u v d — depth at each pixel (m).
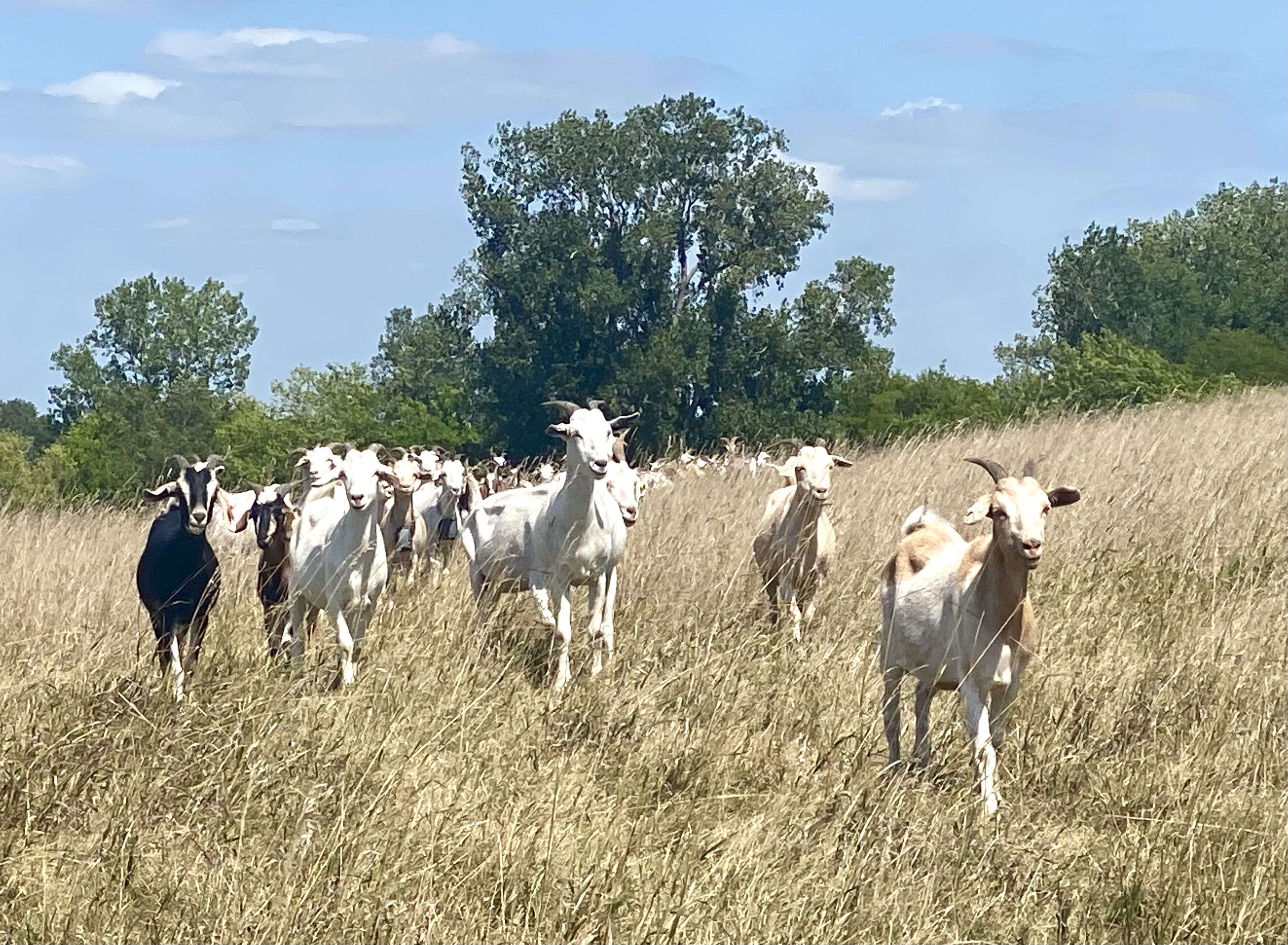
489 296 51.66
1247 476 15.48
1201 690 9.34
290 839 7.12
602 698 9.43
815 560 11.89
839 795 7.92
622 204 51.09
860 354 51.00
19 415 97.44
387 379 96.88
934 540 9.24
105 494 45.88
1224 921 6.70
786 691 9.50
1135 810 8.04
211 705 8.49
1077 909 6.95
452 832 7.08
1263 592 11.77
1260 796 8.08
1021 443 20.48
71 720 8.16
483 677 9.81
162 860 7.00
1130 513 13.88
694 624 10.90
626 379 47.16
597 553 11.43
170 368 81.31
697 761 8.43
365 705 8.98
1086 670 9.74
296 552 11.09
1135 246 84.88
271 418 58.66
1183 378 40.38
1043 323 79.94
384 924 6.32
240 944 6.21
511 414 50.31
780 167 50.69
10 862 6.92
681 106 50.56
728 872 6.90
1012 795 8.34
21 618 11.30
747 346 50.12
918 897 6.88
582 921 6.47
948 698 9.80
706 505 15.73
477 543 12.31
